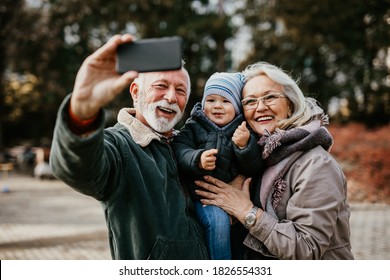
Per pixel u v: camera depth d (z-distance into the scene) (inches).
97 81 59.4
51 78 1003.9
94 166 63.7
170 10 973.8
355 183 504.4
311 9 872.3
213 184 88.7
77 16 962.1
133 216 75.2
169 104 81.6
